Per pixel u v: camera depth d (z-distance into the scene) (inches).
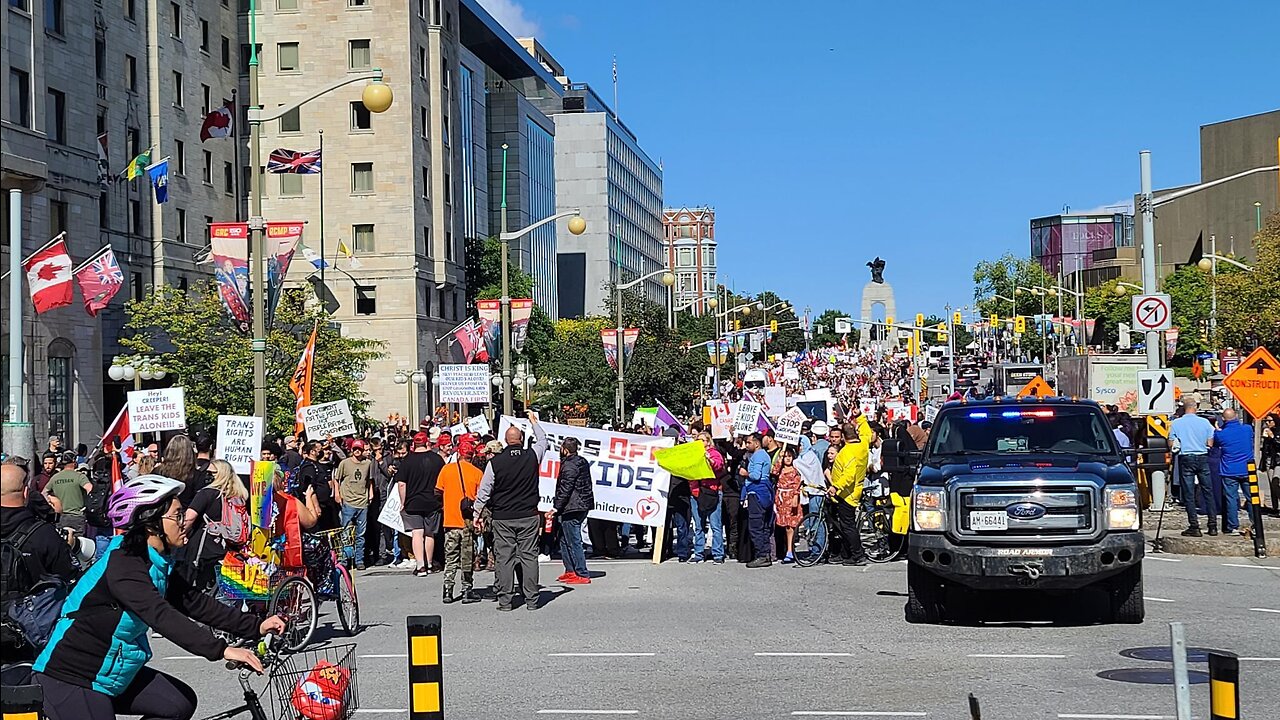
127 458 941.2
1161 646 495.2
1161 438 595.2
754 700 409.7
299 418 1092.5
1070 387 1663.4
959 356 6653.5
